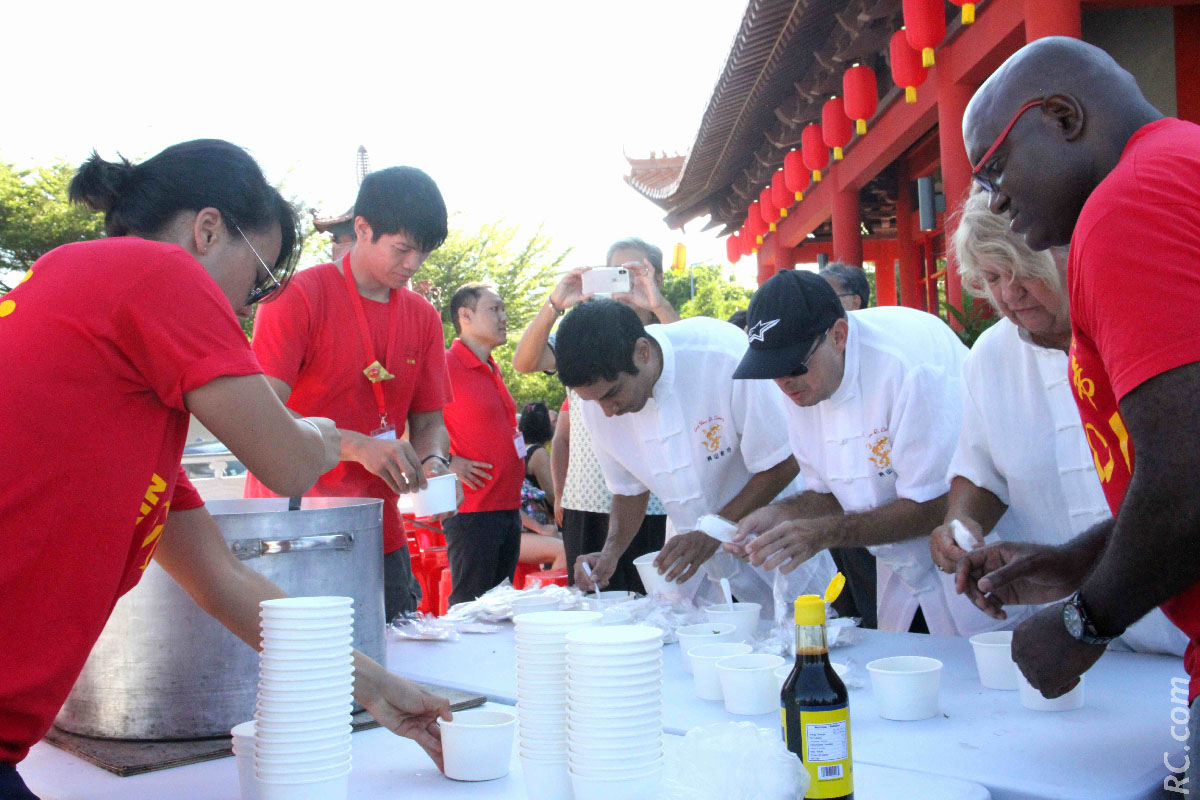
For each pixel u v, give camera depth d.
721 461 2.81
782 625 2.03
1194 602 1.07
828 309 2.27
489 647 2.19
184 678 1.51
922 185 11.70
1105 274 1.00
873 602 3.33
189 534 1.42
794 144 10.28
